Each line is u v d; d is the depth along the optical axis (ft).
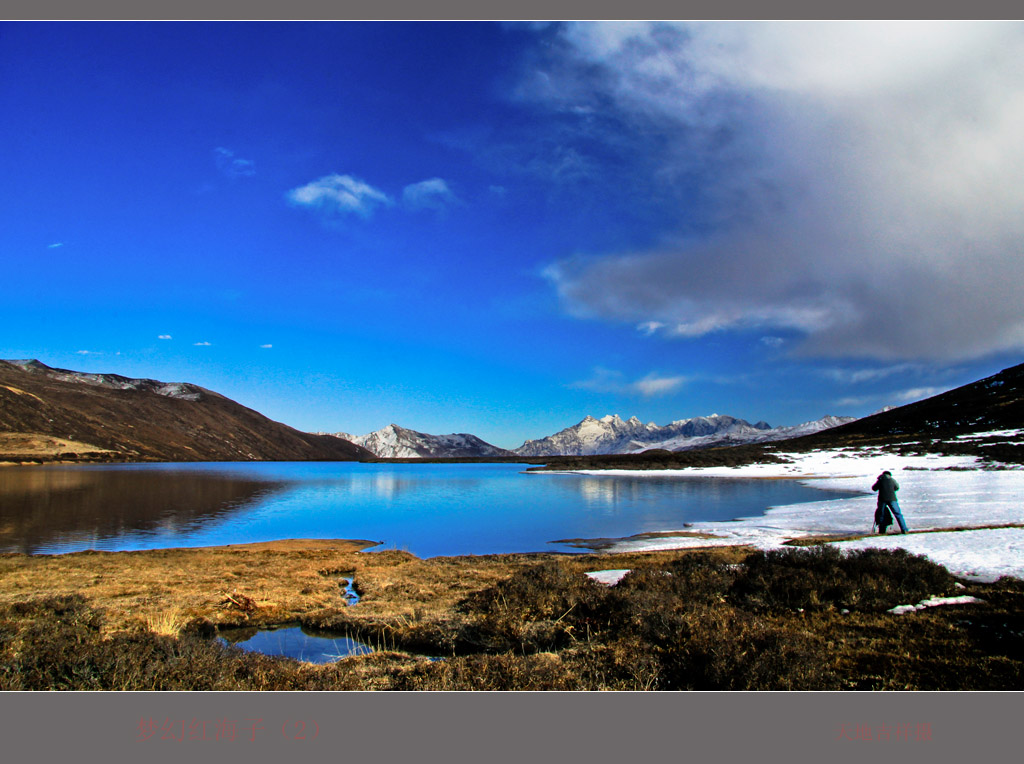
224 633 43.73
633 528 106.11
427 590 54.65
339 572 68.54
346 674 28.53
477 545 94.22
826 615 36.04
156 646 28.81
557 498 180.96
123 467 529.45
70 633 31.19
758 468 295.28
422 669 28.91
